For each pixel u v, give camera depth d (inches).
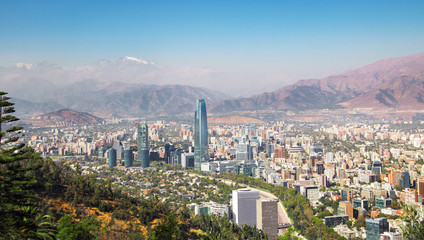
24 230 6535.4
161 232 7062.0
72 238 7140.8
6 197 6067.9
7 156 6077.8
